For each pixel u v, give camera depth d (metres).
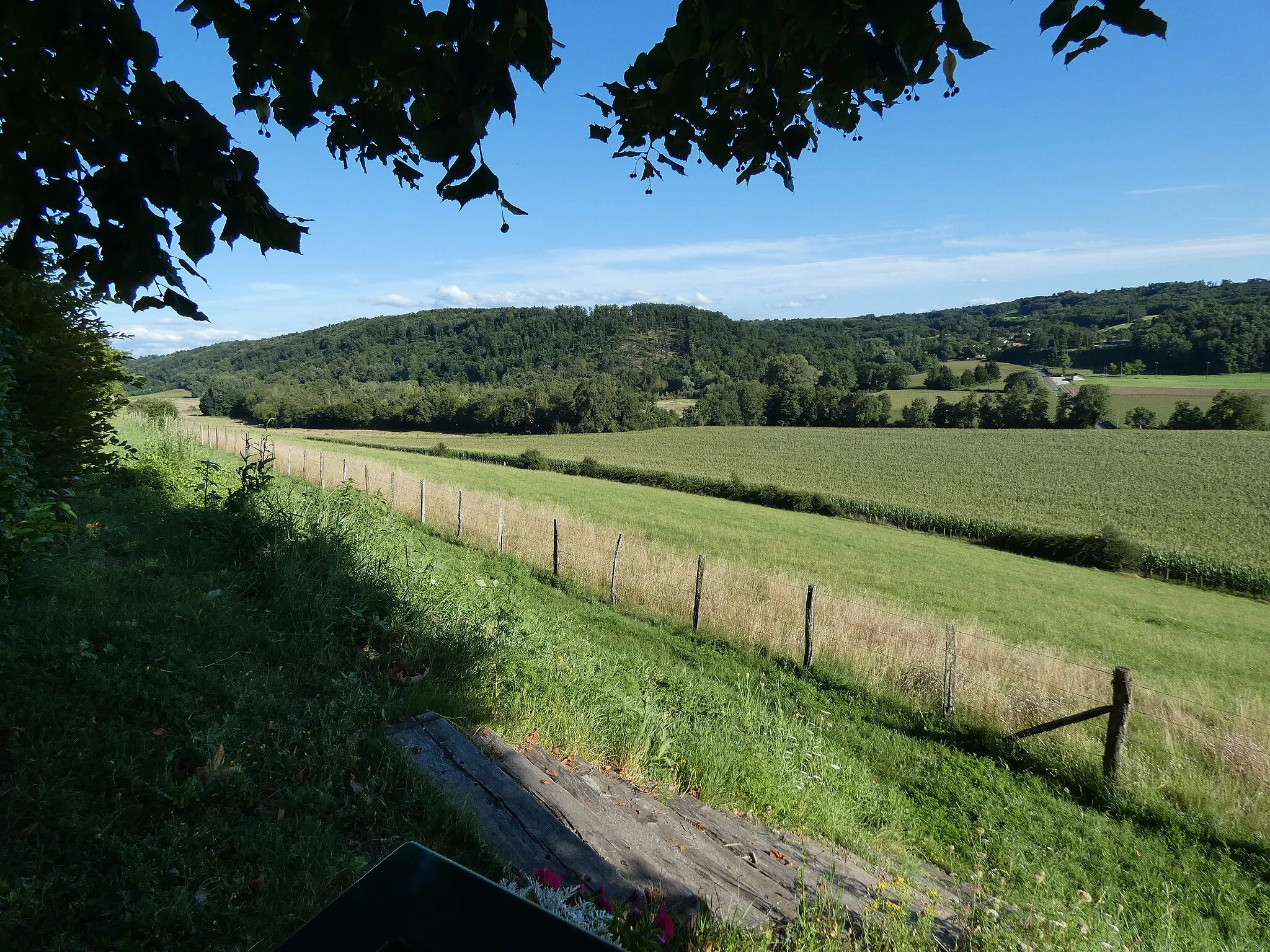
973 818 6.55
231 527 7.84
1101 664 16.27
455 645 6.10
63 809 2.95
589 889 2.94
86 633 4.55
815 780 6.13
